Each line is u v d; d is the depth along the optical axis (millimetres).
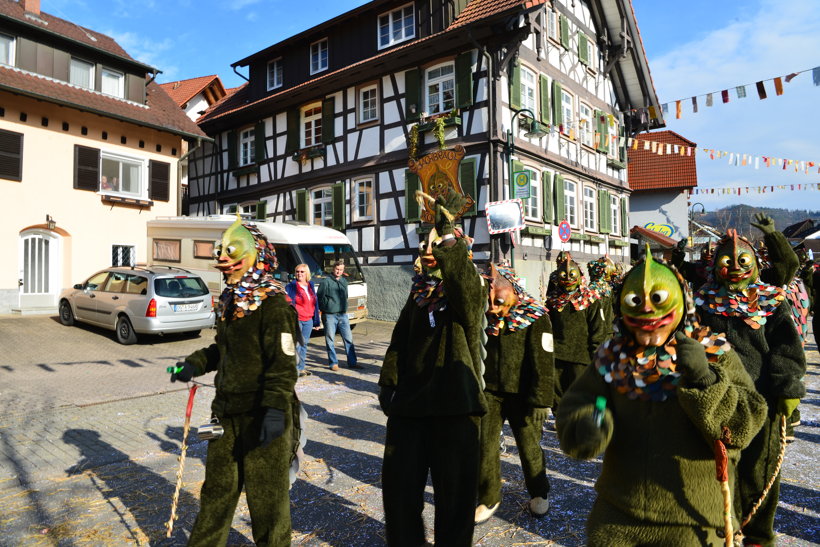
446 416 2686
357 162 18391
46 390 7629
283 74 21250
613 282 5590
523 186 14734
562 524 3480
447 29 16266
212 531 2635
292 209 20625
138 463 4738
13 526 3512
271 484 2631
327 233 14398
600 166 21016
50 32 16531
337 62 19328
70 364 9602
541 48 17516
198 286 12242
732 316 3002
